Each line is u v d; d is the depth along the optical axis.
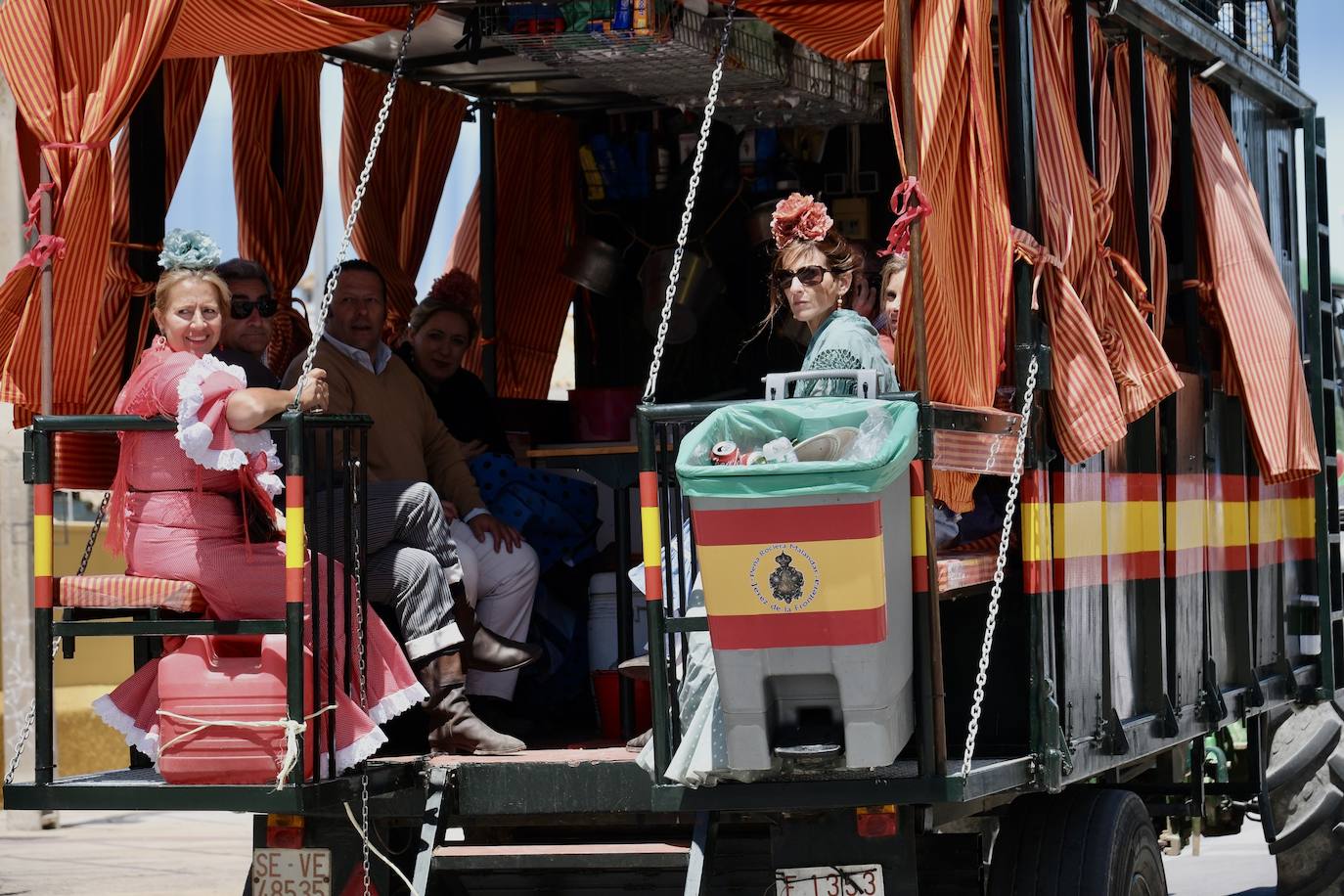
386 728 20.48
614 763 17.59
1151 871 19.88
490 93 28.58
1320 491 28.16
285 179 25.95
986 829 20.30
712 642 15.22
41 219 18.30
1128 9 21.20
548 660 23.08
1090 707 18.94
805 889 16.55
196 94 23.14
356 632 17.83
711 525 15.04
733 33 22.70
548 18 21.14
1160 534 21.50
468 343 26.11
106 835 44.41
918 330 15.87
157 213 21.59
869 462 14.73
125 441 17.64
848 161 28.77
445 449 23.08
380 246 27.34
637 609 22.91
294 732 16.33
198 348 17.83
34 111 18.31
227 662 16.77
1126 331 20.16
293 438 16.59
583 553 23.55
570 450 22.36
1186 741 22.61
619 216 29.92
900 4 16.34
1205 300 24.19
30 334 18.50
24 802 17.09
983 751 18.06
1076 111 20.12
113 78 18.36
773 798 15.96
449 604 19.42
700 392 29.41
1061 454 18.33
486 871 17.58
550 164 29.94
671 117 29.47
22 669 44.53
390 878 18.12
